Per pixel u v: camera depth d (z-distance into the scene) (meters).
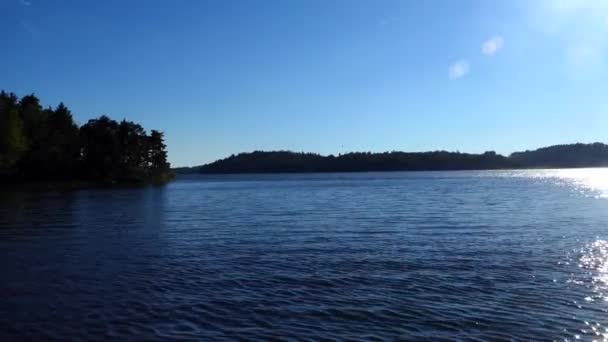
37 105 150.62
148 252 29.88
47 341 15.38
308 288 21.09
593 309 17.94
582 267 24.55
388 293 20.25
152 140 179.88
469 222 43.50
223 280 22.58
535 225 40.78
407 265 25.45
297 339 15.38
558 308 18.11
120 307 18.59
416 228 39.91
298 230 39.72
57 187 129.12
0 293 20.55
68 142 145.00
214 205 69.19
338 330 16.11
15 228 42.03
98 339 15.49
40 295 20.23
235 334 15.81
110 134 153.25
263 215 53.00
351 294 20.16
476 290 20.55
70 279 22.89
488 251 29.12
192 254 29.09
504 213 51.38
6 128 112.12
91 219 49.59
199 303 19.03
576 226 39.84
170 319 17.23
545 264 25.30
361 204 67.31
